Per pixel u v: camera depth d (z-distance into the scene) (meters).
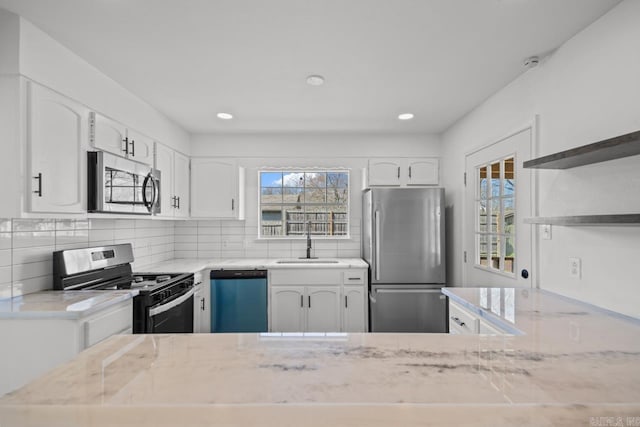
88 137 2.02
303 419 0.65
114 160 2.15
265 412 0.68
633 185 1.43
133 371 0.87
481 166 2.77
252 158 3.83
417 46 1.88
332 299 3.33
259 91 2.53
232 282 3.30
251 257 3.93
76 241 2.27
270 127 3.51
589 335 1.20
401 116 3.12
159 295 2.19
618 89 1.50
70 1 1.47
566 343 1.11
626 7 1.45
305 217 4.05
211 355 0.98
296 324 3.33
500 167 2.48
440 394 0.75
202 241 3.91
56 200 1.76
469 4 1.51
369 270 3.36
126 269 2.61
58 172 1.78
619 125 1.50
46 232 2.02
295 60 2.05
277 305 3.32
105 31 1.71
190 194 3.64
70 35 1.74
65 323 1.57
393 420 0.65
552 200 1.92
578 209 1.73
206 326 3.28
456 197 3.27
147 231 3.24
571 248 1.79
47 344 1.56
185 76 2.25
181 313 2.61
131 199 2.36
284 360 0.94
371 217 3.24
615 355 1.00
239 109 2.93
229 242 3.91
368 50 1.93
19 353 1.57
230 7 1.53
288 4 1.51
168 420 0.65
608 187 1.55
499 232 2.49
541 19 1.61
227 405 0.70
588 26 1.66
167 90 2.48
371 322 3.28
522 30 1.71
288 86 2.44
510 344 1.09
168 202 3.13
